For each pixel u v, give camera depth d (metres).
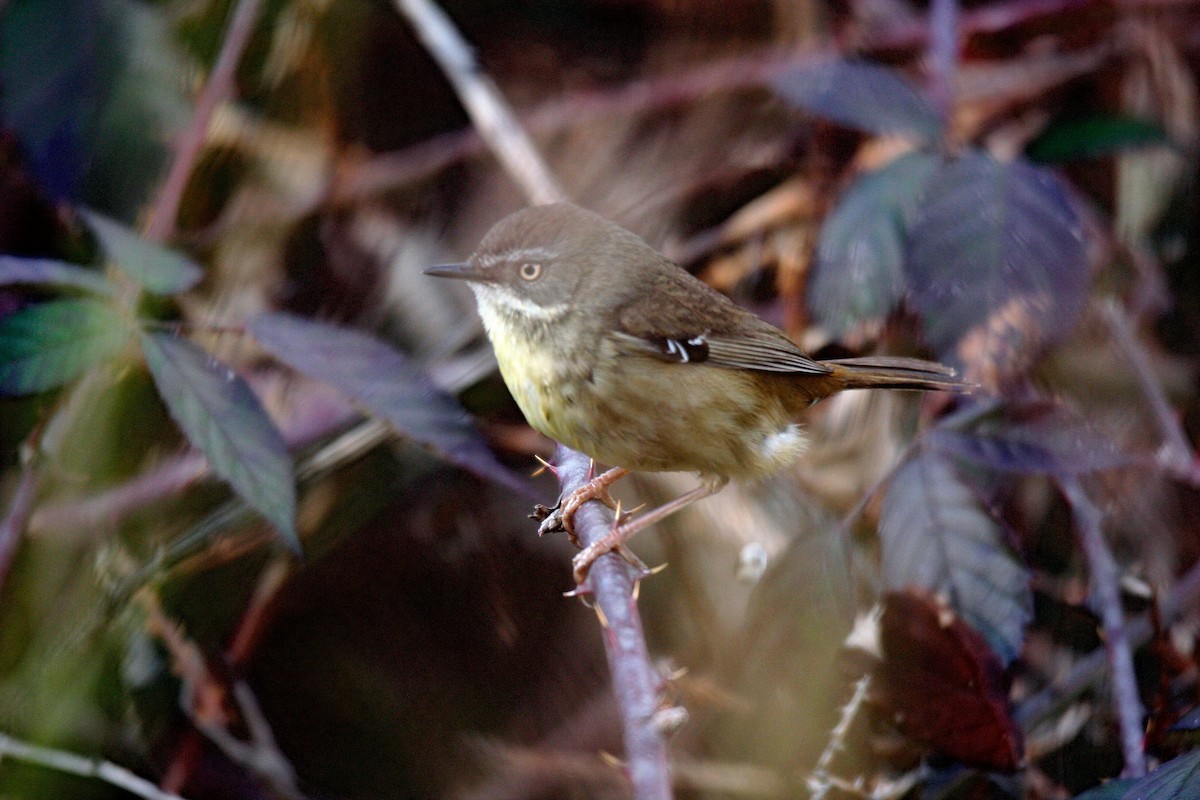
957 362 8.55
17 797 8.97
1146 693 10.08
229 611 10.55
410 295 11.69
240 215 11.40
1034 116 11.88
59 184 9.73
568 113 12.24
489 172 12.23
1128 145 9.41
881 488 9.52
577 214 8.99
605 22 12.77
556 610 11.35
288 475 7.18
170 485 10.07
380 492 10.92
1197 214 11.64
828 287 9.05
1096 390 10.77
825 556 8.77
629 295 8.50
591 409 8.47
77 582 9.87
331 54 11.62
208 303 11.20
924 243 8.58
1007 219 8.52
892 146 11.36
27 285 8.91
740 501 10.94
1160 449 10.62
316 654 11.09
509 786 10.85
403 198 12.02
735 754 9.97
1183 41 11.72
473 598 11.38
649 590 10.97
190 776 9.95
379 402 7.61
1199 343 11.38
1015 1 12.07
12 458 9.93
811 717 9.48
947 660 8.62
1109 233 11.39
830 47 11.95
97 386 9.76
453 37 11.77
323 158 11.75
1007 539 8.44
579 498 8.39
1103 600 9.59
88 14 9.88
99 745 9.61
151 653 9.99
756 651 9.03
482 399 11.21
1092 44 11.88
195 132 9.76
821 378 8.97
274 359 10.96
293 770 10.51
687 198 12.01
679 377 8.48
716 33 12.44
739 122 12.11
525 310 8.63
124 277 9.86
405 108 12.27
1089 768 9.91
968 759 8.91
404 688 11.13
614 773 10.77
